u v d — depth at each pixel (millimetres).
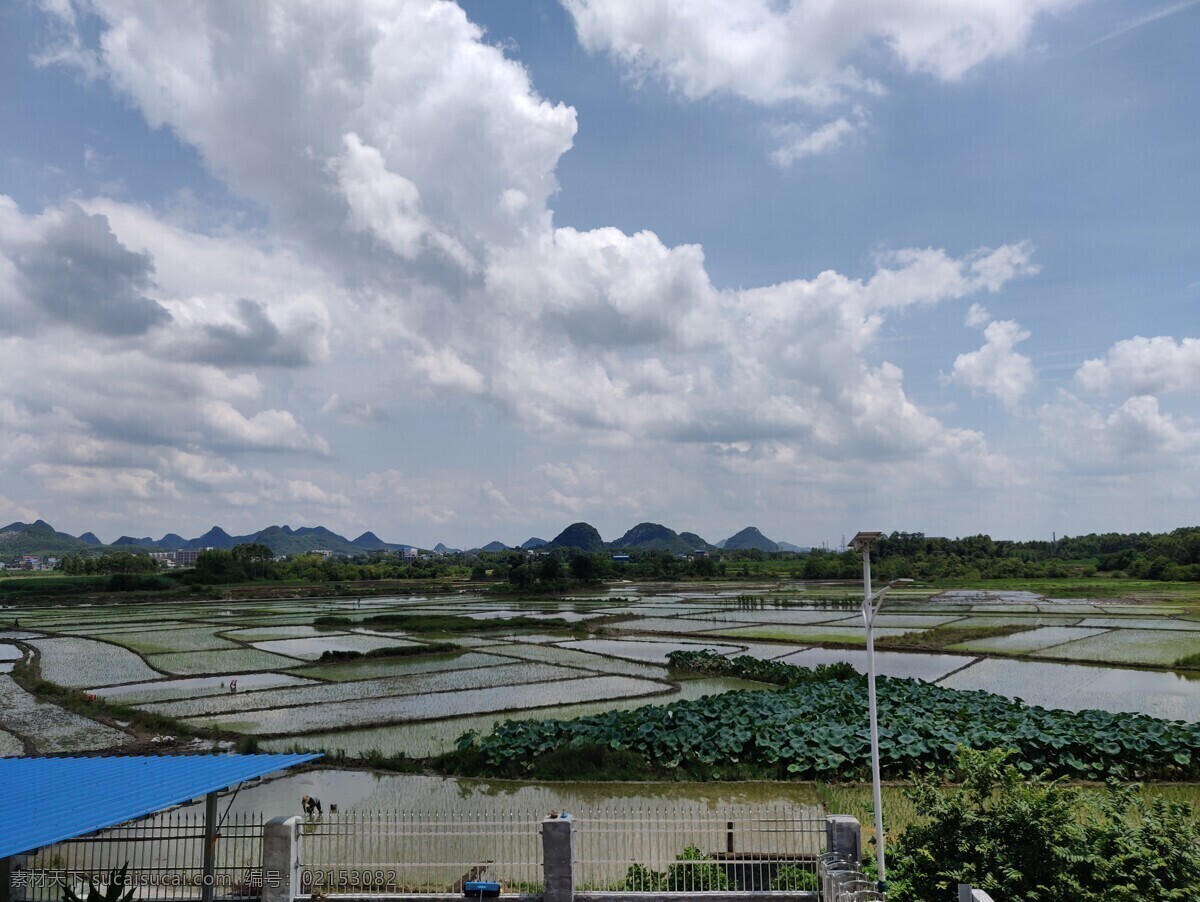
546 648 57625
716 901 14219
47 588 123438
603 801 22312
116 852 18453
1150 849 11469
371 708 36406
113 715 35188
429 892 15258
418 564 196750
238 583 147125
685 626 70562
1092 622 68375
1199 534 138125
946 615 77062
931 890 12172
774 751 25047
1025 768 23375
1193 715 32062
